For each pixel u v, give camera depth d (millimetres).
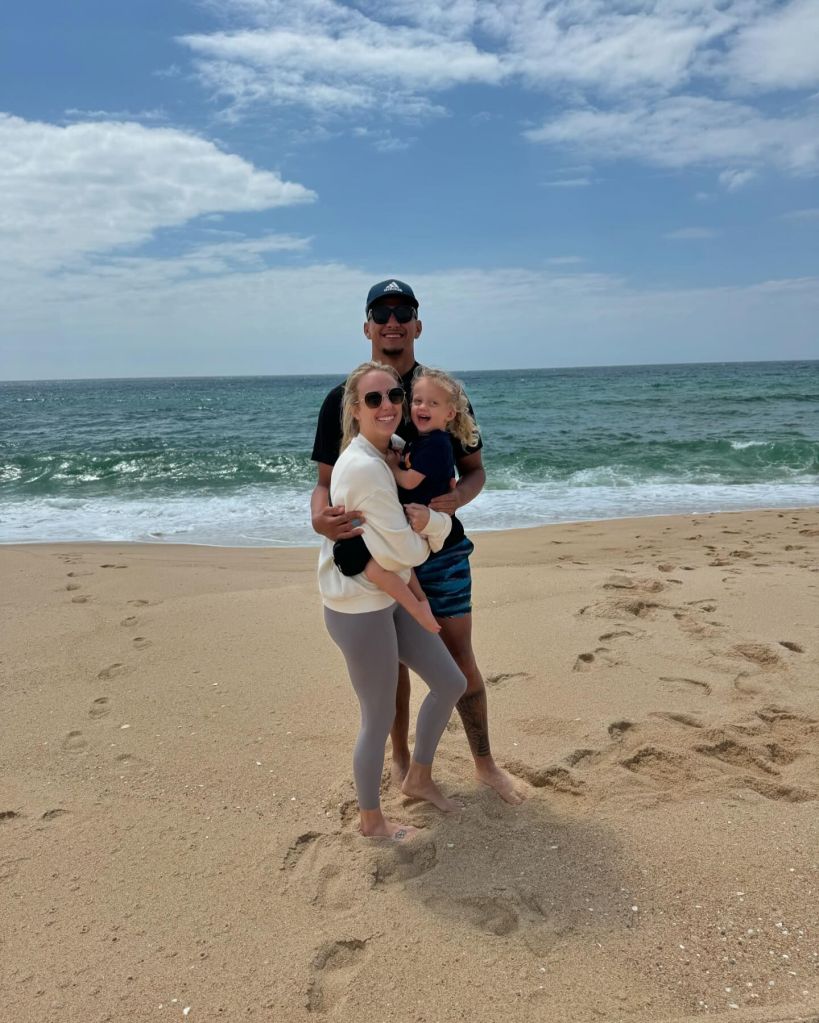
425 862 2645
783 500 11758
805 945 2172
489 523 10359
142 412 39312
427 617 2582
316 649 4727
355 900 2451
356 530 2539
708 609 5195
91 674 4434
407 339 3025
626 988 2041
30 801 3111
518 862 2613
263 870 2631
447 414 2734
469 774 3225
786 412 27281
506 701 3889
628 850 2650
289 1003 2047
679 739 3428
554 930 2273
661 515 10602
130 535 9875
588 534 9039
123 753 3496
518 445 18797
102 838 2844
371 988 2076
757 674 4105
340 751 3467
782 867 2516
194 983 2129
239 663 4523
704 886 2441
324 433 2996
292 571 7168
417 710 3918
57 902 2486
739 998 1989
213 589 6289
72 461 16281
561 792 3076
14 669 4520
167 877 2605
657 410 29922
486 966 2139
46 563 7477
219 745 3547
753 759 3246
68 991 2109
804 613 5070
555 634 4809
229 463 16156
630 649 4508
